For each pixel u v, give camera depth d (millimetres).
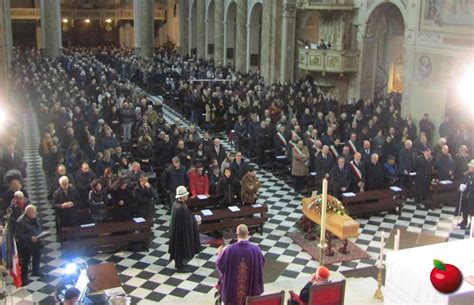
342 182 14500
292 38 28062
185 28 45250
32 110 25672
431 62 19359
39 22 47969
